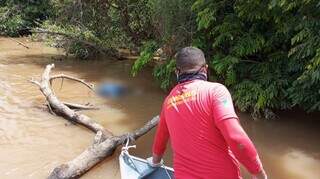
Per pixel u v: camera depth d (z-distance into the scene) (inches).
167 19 408.5
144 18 542.9
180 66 132.6
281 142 309.1
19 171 262.7
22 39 787.4
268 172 265.6
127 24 563.2
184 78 132.2
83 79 481.1
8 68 533.0
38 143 303.4
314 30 297.4
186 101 128.0
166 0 406.9
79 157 265.4
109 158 279.7
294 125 338.6
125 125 341.7
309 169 269.0
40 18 847.1
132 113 369.4
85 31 593.6
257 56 374.0
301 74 338.0
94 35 592.7
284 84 345.1
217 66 359.9
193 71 131.6
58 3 615.2
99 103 395.9
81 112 371.6
